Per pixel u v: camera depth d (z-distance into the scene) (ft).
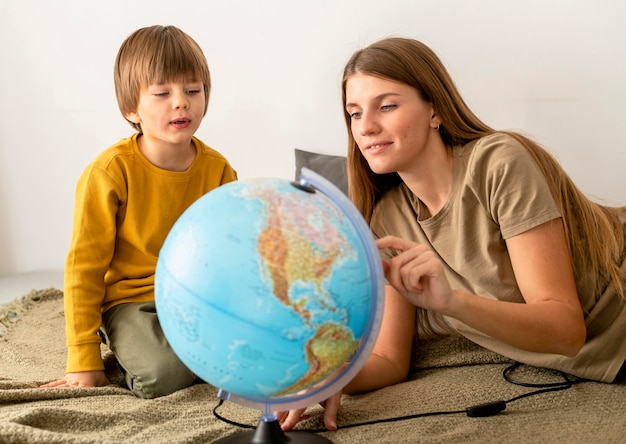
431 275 3.67
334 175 7.25
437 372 5.28
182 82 5.73
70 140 8.44
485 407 4.35
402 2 7.37
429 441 3.99
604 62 6.97
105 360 5.95
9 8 8.30
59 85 8.36
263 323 3.09
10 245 8.72
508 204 4.50
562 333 4.15
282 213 3.21
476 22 7.20
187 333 3.20
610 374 4.79
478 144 4.72
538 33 7.07
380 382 5.02
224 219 3.19
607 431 4.09
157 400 4.81
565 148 7.16
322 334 3.19
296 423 4.30
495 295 4.87
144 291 5.89
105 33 8.17
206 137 8.04
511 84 7.19
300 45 7.69
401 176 4.91
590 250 4.84
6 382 5.11
